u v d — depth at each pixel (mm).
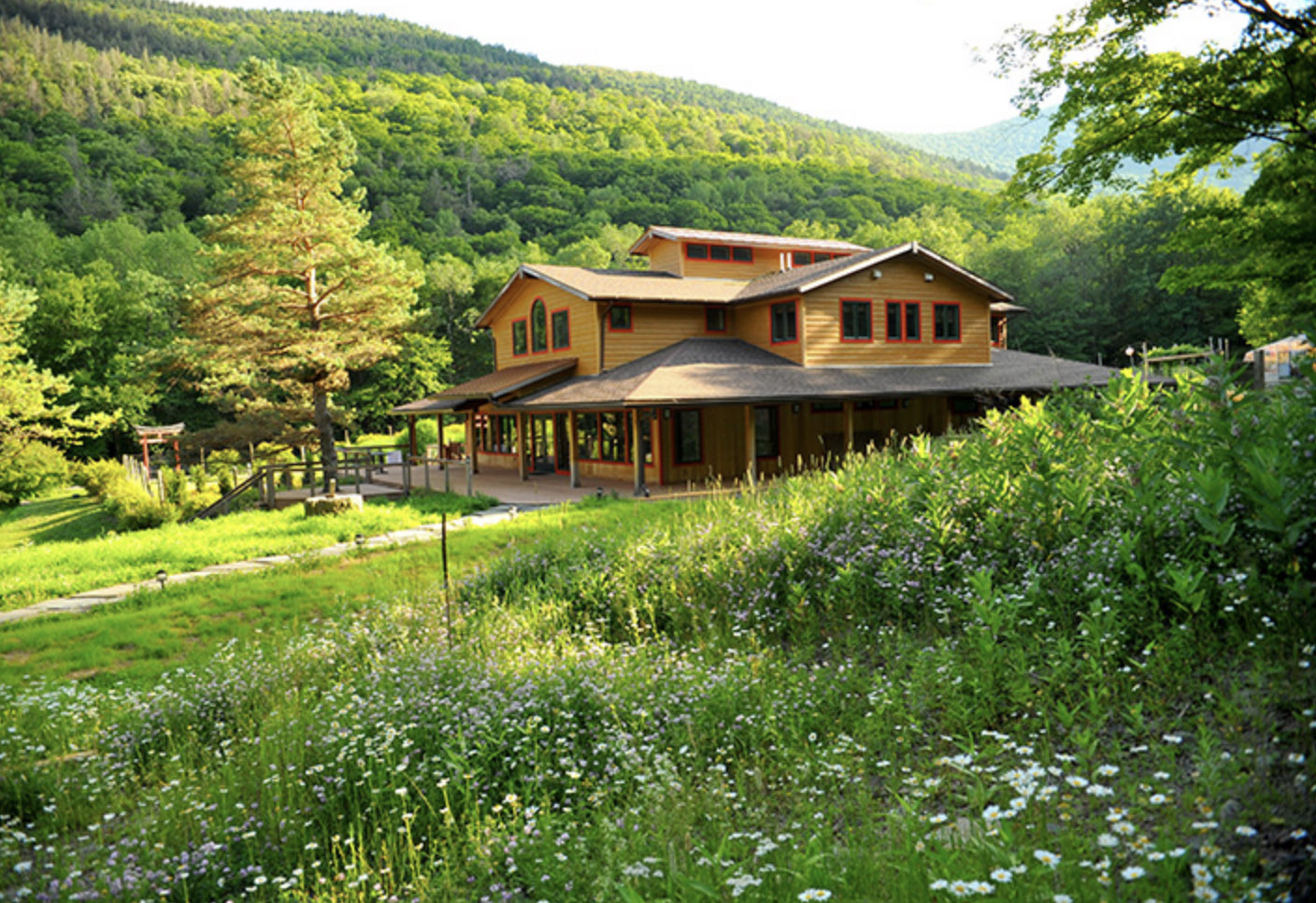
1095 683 4824
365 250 28750
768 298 26484
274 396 32094
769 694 5926
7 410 37750
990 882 2959
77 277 66625
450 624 8266
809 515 9516
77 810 5727
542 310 30469
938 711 5262
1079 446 8211
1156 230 54594
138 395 53781
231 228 28297
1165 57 10445
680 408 25172
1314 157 10430
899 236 107688
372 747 5578
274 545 17062
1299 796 3277
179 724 7211
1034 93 11578
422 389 60406
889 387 24062
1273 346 29062
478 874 4117
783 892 3283
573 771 4754
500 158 153500
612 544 11352
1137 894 2801
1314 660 4250
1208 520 5086
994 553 7043
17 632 11648
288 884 4035
